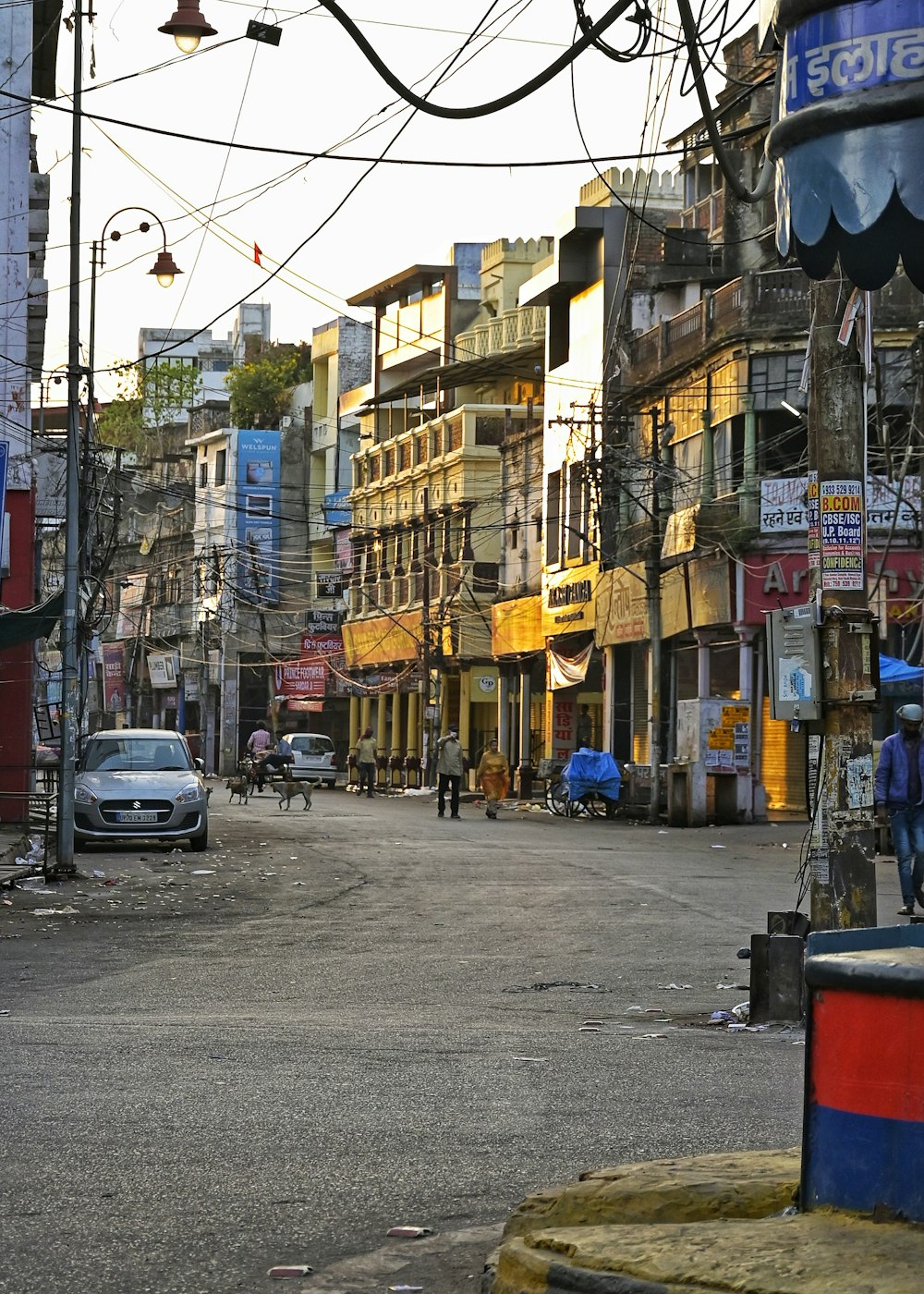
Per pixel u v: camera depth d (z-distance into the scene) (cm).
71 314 2208
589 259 4956
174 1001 1194
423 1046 949
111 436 9825
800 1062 901
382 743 7200
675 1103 768
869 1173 395
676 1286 373
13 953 1495
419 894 2030
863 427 1040
